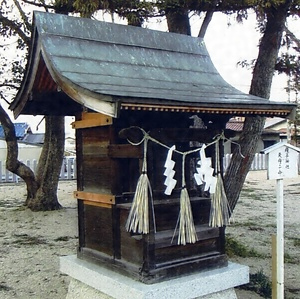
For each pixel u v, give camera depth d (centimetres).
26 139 2481
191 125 370
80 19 356
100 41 357
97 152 365
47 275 571
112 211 347
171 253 334
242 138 611
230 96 350
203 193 373
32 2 823
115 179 343
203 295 334
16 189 1534
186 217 326
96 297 355
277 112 337
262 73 612
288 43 688
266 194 1412
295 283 530
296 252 675
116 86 306
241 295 480
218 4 596
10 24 908
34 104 386
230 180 610
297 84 901
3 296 496
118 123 345
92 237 378
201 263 345
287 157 372
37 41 338
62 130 1052
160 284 315
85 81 303
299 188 1570
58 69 309
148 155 318
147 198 312
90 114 364
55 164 1051
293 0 575
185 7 594
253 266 589
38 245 738
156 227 335
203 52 418
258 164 2312
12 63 980
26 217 978
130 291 310
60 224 907
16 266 614
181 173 361
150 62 371
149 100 276
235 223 907
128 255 337
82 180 388
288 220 946
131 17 591
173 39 403
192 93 335
